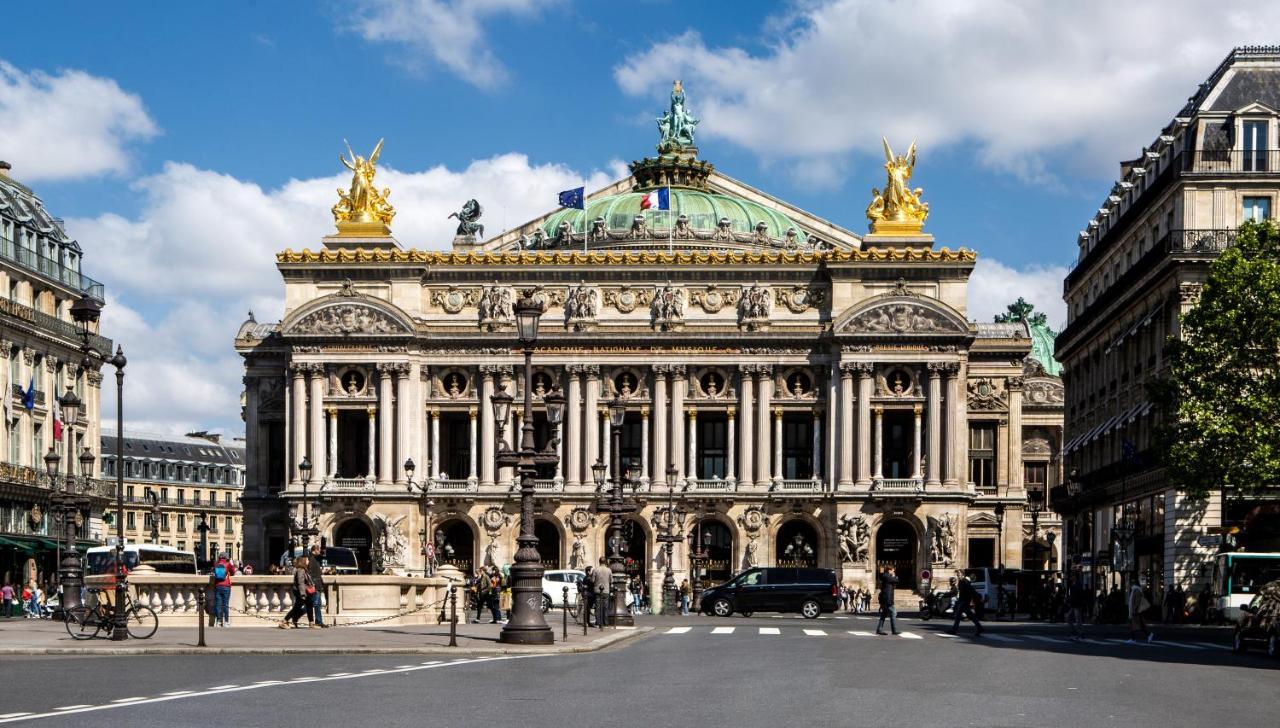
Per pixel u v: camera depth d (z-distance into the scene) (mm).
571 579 113688
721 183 181875
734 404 142875
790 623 94438
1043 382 181250
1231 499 95875
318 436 140875
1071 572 124500
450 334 142750
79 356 132000
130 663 47406
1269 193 99812
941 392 140375
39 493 118250
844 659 53812
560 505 141500
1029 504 178750
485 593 82188
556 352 143000
